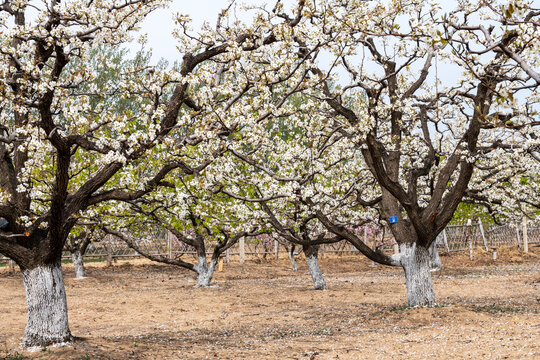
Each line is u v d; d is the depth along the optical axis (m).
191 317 13.34
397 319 11.27
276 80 8.73
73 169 13.61
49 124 8.02
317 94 11.91
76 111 8.04
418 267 12.59
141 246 27.39
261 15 9.53
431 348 8.67
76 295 17.39
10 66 7.75
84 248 21.73
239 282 20.77
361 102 11.42
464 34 7.57
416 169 13.27
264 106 8.74
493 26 7.77
